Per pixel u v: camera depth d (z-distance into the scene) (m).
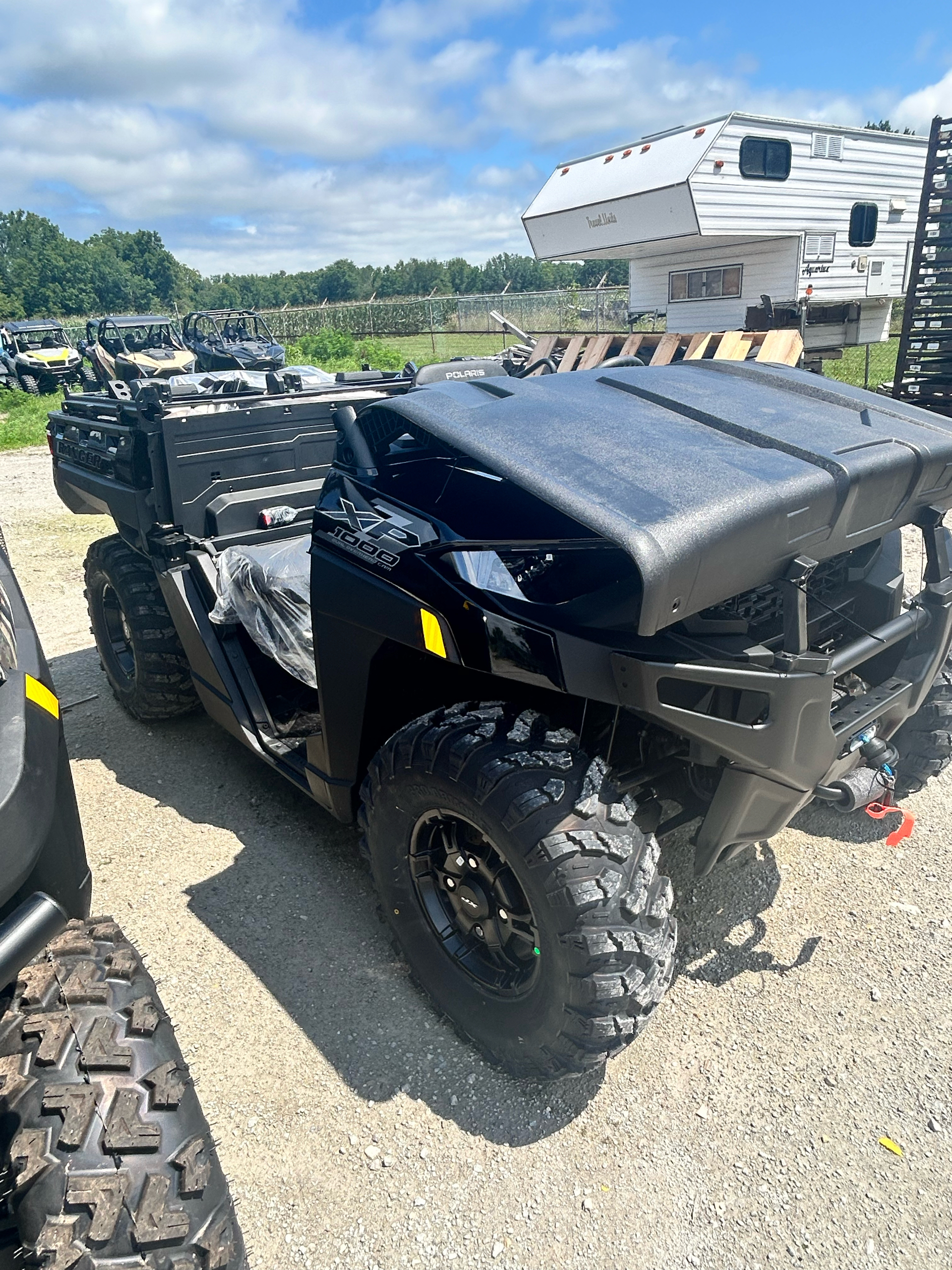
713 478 1.83
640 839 1.89
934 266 8.34
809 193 12.58
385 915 2.38
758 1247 1.77
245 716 3.15
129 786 3.56
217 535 3.43
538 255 14.85
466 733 1.95
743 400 2.37
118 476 3.57
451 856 2.17
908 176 13.96
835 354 14.84
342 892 2.87
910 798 3.26
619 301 22.98
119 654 4.19
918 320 8.59
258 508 3.52
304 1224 1.84
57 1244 1.26
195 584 3.37
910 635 2.45
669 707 1.75
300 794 3.46
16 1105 1.38
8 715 1.67
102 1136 1.38
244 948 2.63
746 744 1.83
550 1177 1.92
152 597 3.67
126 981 1.64
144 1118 1.42
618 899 1.80
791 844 3.02
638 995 1.82
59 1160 1.33
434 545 1.99
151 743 3.93
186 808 3.40
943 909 2.69
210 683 3.34
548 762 1.87
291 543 3.36
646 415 2.24
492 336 26.08
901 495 2.12
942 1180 1.88
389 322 33.75
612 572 1.98
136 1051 1.50
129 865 3.04
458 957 2.22
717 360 2.83
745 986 2.43
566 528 1.98
